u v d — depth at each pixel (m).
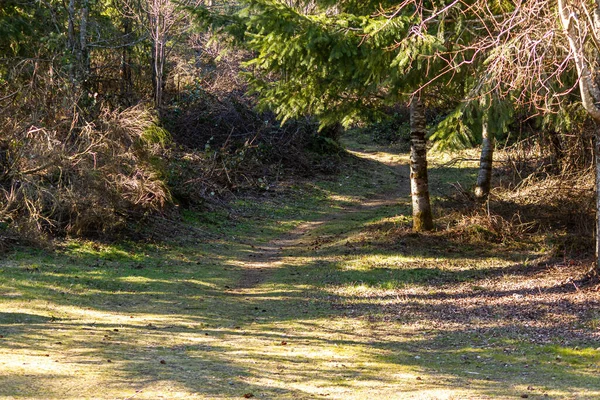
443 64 12.31
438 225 16.91
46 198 14.47
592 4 10.12
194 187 21.61
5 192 14.04
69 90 15.91
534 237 15.44
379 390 5.84
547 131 17.16
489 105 10.88
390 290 11.75
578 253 13.20
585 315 8.84
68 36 20.45
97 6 24.39
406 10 12.77
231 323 9.29
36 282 11.05
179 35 27.64
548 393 5.73
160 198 16.80
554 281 11.14
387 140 41.62
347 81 13.94
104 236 15.38
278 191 25.73
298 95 14.86
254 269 14.59
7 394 4.99
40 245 13.86
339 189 27.62
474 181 26.47
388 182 30.25
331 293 11.70
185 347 7.48
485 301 10.34
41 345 7.01
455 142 12.02
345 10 14.86
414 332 8.69
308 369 6.61
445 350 7.68
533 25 9.58
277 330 8.85
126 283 11.92
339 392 5.73
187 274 13.40
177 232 17.66
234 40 14.97
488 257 14.42
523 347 7.65
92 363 6.32
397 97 13.34
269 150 28.89
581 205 15.43
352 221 20.86
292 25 11.84
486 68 11.30
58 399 5.00
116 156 15.38
